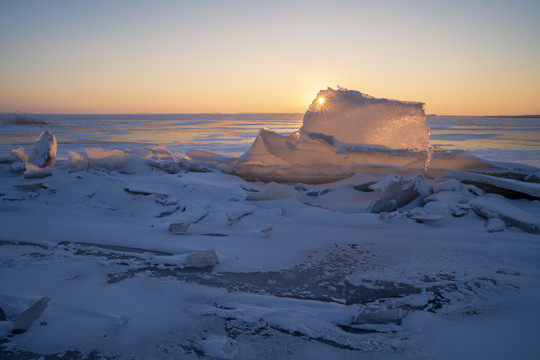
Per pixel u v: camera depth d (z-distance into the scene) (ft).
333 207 23.93
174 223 15.88
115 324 8.20
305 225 18.49
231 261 12.77
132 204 20.76
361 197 25.36
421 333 8.35
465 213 20.30
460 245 15.33
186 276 11.37
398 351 7.62
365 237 16.43
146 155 35.29
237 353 7.33
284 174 30.94
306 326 8.54
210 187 24.23
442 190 24.64
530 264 13.21
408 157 30.66
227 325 8.48
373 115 34.27
